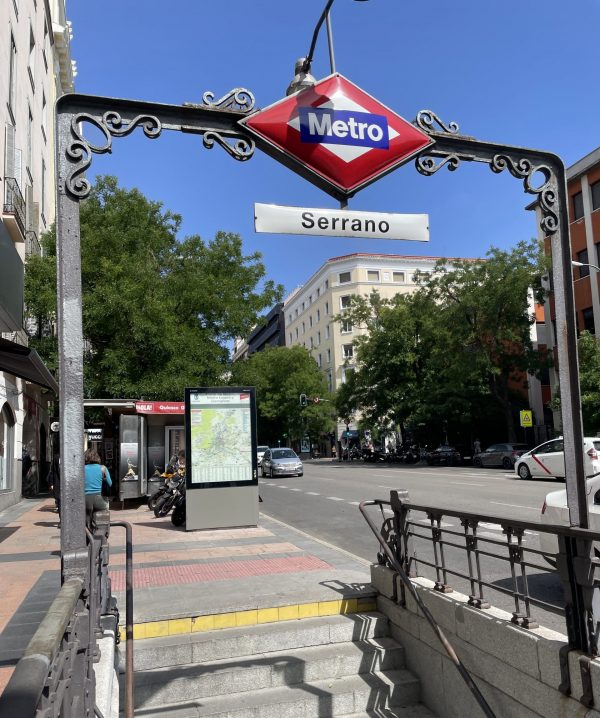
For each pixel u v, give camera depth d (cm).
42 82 2523
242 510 1178
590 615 338
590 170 3116
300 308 8388
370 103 437
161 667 507
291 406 5912
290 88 429
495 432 4209
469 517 457
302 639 548
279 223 415
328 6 392
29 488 2155
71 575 333
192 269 2344
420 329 4131
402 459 4362
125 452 1642
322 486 2247
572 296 432
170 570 771
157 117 389
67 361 345
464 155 451
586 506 407
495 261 3256
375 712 500
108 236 2125
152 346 2041
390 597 586
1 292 721
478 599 449
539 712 366
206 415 1180
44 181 2562
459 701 457
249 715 470
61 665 203
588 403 2427
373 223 436
